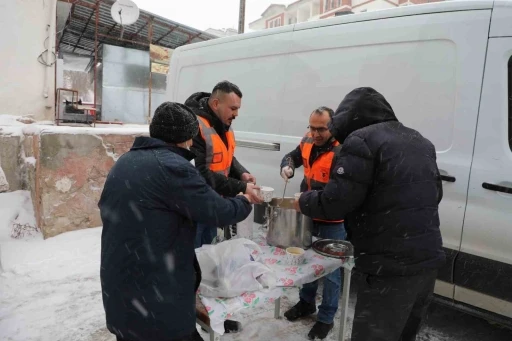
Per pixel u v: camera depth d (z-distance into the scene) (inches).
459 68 92.2
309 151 100.0
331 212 66.8
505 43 85.8
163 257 54.5
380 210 63.7
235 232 90.4
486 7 88.7
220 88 90.9
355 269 69.1
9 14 259.4
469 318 113.4
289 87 127.4
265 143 133.7
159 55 446.9
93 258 141.6
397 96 102.3
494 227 87.4
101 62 460.8
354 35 111.1
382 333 65.1
